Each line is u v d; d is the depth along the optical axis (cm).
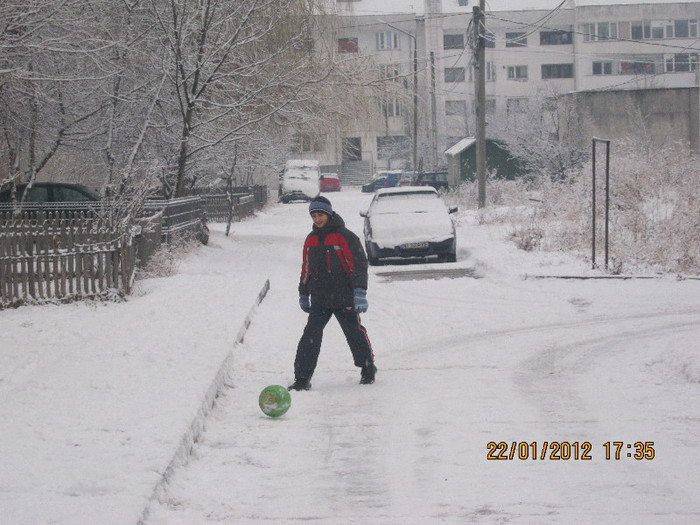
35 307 1316
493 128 6931
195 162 2478
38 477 541
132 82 2259
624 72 8694
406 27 8444
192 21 2245
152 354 929
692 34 8612
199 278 1630
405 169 8056
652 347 1021
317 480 583
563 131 5184
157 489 531
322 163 8506
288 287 1648
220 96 2383
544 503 528
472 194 3784
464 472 593
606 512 509
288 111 2369
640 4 8562
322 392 852
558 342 1080
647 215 1941
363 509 525
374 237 1986
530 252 1920
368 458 631
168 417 680
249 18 2314
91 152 2406
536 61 8712
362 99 2542
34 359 930
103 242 1370
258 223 3741
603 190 2172
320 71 2441
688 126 5253
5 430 648
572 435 675
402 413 759
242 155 2656
